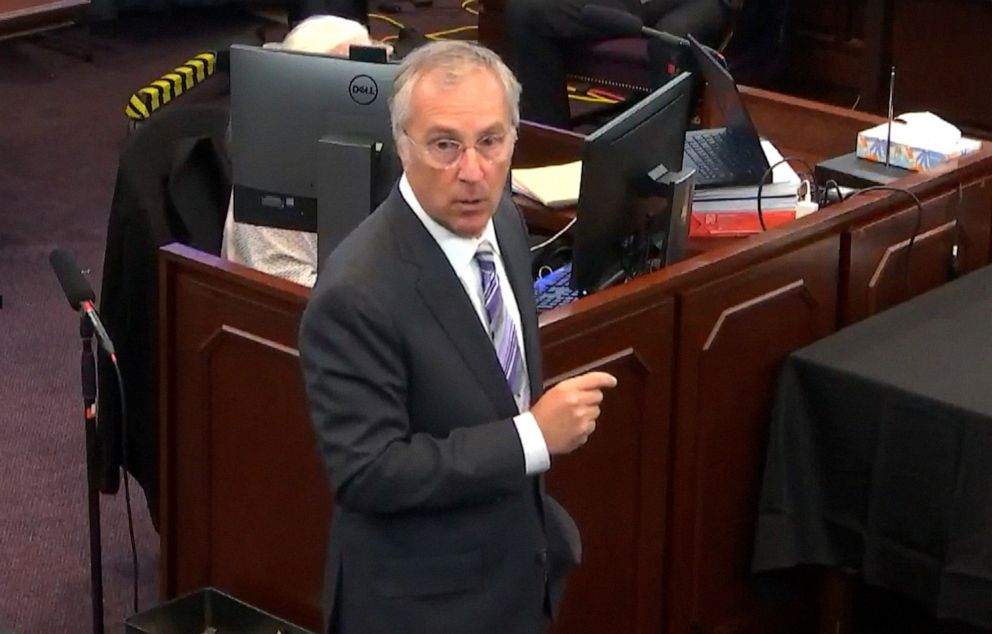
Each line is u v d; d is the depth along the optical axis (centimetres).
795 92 2464
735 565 1190
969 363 1116
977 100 2234
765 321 1159
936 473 1070
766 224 1262
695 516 1145
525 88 2089
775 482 1152
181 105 1327
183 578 1174
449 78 766
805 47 2431
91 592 1234
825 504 1147
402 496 774
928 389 1073
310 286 1092
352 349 774
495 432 787
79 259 1981
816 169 1357
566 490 1049
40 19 2930
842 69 2403
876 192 1252
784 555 1151
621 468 1084
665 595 1147
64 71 2761
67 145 2411
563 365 1010
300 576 1095
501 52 2480
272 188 1099
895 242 1262
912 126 1362
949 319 1199
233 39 2867
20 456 1538
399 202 801
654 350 1077
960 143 1348
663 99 1128
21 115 2541
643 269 1134
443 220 789
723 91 1324
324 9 2512
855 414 1110
